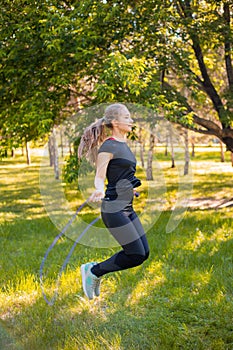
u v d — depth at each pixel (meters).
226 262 5.55
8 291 4.84
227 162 24.11
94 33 7.56
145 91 7.38
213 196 12.36
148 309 4.34
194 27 8.66
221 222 7.92
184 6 9.17
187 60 8.87
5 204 11.98
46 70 8.14
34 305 4.39
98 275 3.65
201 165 22.45
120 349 3.61
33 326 3.92
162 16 7.96
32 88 8.22
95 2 7.61
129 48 8.48
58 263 5.72
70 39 7.63
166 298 4.58
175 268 5.49
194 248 6.23
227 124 9.38
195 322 4.04
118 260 3.52
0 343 3.46
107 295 4.67
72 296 4.62
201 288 4.73
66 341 3.68
